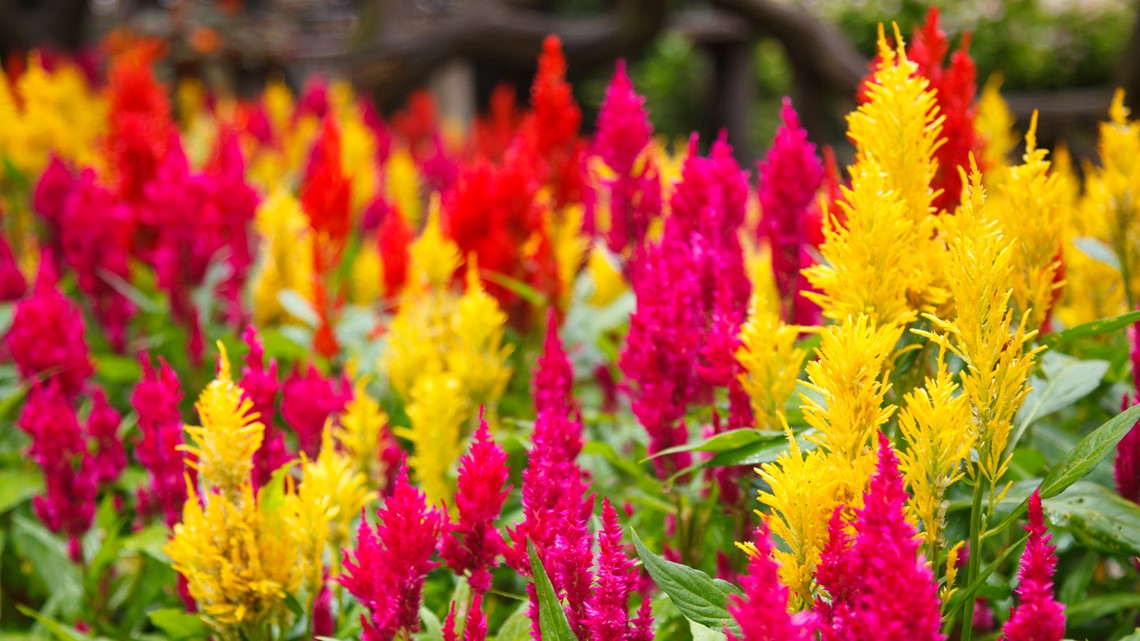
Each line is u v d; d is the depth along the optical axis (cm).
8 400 257
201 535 173
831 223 211
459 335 258
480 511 158
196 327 323
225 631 184
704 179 206
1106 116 835
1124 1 1124
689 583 144
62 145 489
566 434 178
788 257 216
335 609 218
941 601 141
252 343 209
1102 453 141
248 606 177
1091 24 1090
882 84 165
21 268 396
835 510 131
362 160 447
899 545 116
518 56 984
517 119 577
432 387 214
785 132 212
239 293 355
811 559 137
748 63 1318
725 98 1324
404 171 456
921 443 137
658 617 181
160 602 281
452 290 301
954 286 138
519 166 302
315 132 564
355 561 165
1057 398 196
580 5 1603
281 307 354
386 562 158
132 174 340
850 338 137
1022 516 181
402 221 335
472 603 153
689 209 207
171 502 215
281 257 348
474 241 296
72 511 245
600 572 141
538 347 320
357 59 966
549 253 308
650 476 220
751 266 315
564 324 323
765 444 175
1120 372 238
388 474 231
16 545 293
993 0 1109
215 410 173
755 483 203
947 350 174
